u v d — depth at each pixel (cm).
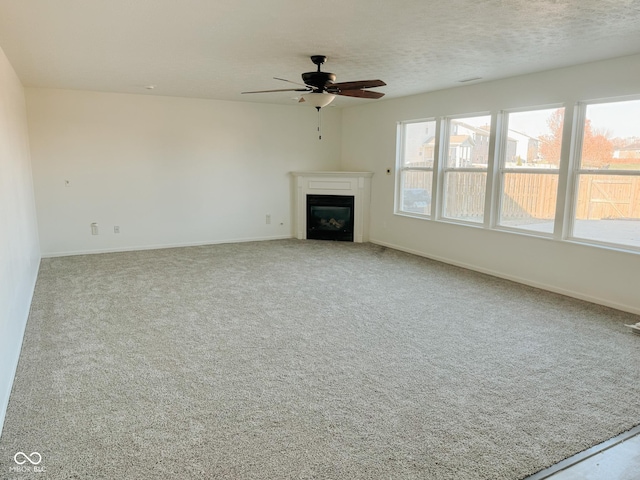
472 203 592
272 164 794
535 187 510
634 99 412
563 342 354
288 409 258
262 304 443
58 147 635
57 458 214
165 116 697
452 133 617
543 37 348
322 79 413
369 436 233
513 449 224
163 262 621
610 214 440
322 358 324
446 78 525
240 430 237
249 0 269
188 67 470
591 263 451
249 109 760
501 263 549
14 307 324
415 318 406
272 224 811
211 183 748
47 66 464
